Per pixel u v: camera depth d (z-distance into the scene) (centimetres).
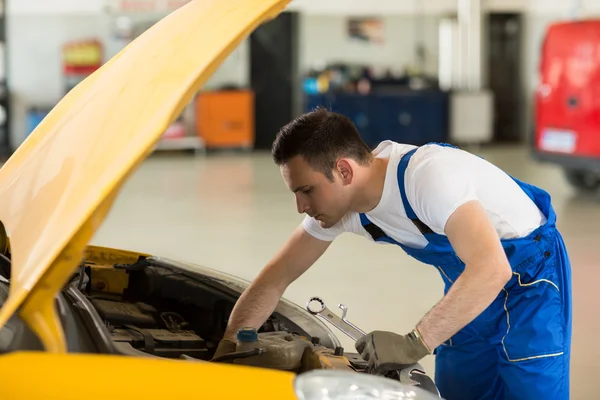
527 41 1489
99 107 172
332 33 1435
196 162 1268
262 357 186
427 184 189
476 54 1455
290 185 194
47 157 180
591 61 800
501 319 223
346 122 194
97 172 144
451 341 237
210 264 591
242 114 1357
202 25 163
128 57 189
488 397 237
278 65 1425
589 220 757
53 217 147
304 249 226
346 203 197
